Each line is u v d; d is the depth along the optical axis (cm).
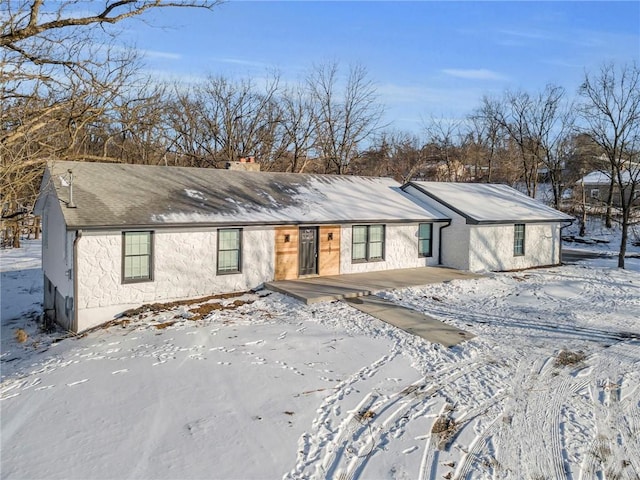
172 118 3369
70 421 709
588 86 3266
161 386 838
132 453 622
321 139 3788
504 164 4603
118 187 1513
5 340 1312
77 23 980
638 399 852
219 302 1433
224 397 797
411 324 1242
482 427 734
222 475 581
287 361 972
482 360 1017
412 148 5094
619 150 2630
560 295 1658
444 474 609
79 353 1035
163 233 1402
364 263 1883
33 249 3195
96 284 1292
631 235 3600
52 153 1104
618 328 1279
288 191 1905
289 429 698
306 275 1739
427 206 2158
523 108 4234
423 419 749
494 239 2095
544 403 824
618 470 634
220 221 1482
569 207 4344
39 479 562
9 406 766
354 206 1923
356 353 1030
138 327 1215
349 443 674
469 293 1620
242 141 3697
